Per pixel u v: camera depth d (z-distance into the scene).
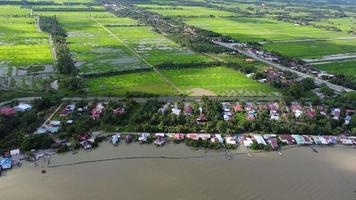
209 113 180.12
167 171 139.00
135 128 164.25
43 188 127.00
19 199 121.62
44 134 152.75
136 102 190.38
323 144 163.00
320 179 139.25
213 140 159.62
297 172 142.50
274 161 148.88
